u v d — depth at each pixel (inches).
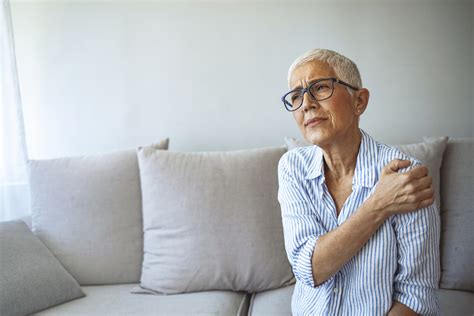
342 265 42.3
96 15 85.3
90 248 69.1
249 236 64.3
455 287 61.6
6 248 60.9
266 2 83.5
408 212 40.8
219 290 64.6
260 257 63.8
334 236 41.8
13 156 80.1
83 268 68.7
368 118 84.4
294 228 46.1
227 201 65.5
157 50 85.4
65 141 86.9
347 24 82.9
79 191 70.4
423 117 83.4
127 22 85.2
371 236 42.7
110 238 69.4
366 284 42.9
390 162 41.7
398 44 82.7
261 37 83.9
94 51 85.7
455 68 82.4
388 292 42.5
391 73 83.1
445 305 56.4
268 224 65.4
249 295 66.6
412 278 42.0
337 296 44.4
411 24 82.4
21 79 86.2
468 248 61.6
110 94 86.1
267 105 84.5
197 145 86.1
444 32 82.1
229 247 64.0
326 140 44.2
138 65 85.7
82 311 58.2
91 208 69.9
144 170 69.4
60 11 85.4
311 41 83.4
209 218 64.9
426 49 82.5
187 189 66.3
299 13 83.3
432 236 42.1
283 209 49.2
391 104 83.7
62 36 85.7
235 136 85.4
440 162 66.3
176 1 84.6
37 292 58.4
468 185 64.2
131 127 86.4
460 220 63.2
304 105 44.4
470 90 82.3
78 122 86.7
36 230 70.3
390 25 82.6
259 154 69.3
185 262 64.0
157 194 67.4
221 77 85.0
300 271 44.3
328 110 43.8
